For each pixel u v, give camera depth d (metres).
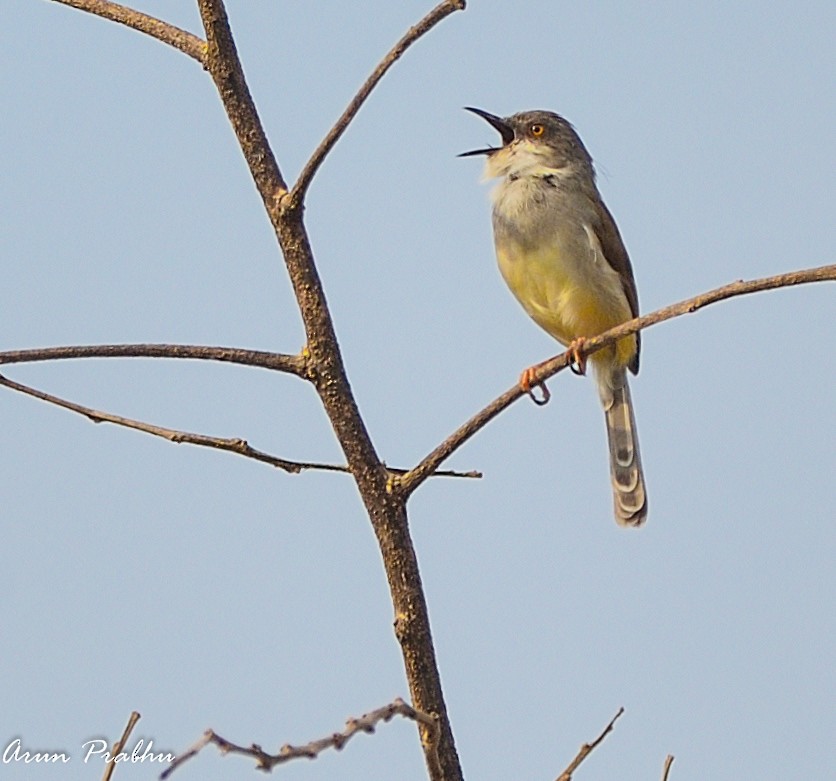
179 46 7.27
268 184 7.13
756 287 6.65
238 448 7.26
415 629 7.17
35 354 6.84
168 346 7.00
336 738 5.29
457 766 7.09
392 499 7.20
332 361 7.14
